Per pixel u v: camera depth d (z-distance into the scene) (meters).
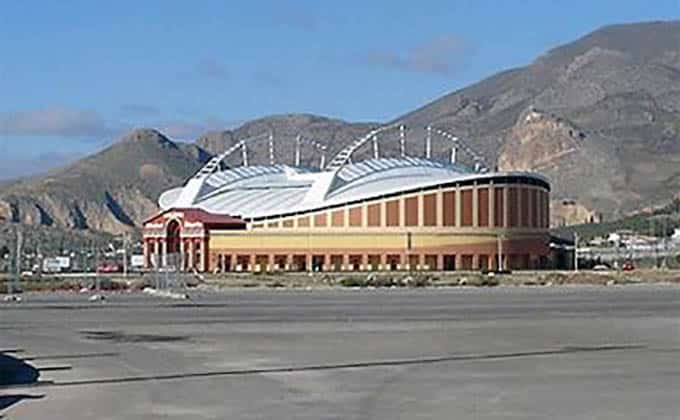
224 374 29.08
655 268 171.25
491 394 23.94
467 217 162.62
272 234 164.62
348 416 20.55
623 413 20.55
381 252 161.25
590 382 26.41
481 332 45.09
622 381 26.58
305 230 163.50
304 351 36.38
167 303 74.69
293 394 24.28
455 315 58.31
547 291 98.12
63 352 36.62
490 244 163.25
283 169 191.25
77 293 93.94
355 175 171.12
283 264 163.88
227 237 165.75
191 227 167.12
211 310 64.69
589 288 106.56
